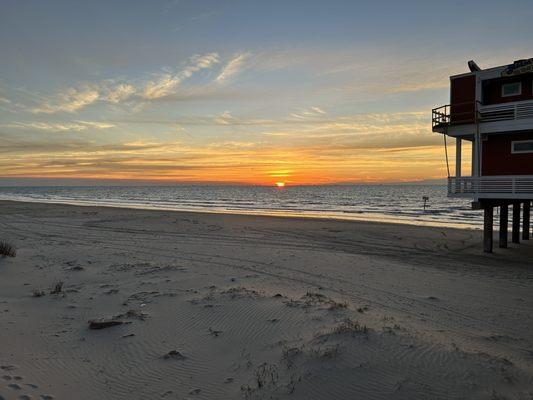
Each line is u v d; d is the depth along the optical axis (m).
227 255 18.16
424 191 156.00
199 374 6.71
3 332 8.00
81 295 10.92
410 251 20.31
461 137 19.27
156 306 9.96
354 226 31.28
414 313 10.09
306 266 15.73
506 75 17.78
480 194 18.08
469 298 11.66
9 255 15.71
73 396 5.97
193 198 99.00
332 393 5.92
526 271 15.69
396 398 5.79
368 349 7.02
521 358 7.42
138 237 24.30
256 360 7.01
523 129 16.83
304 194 132.75
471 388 6.03
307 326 8.25
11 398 5.63
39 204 59.53
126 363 7.09
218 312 9.31
